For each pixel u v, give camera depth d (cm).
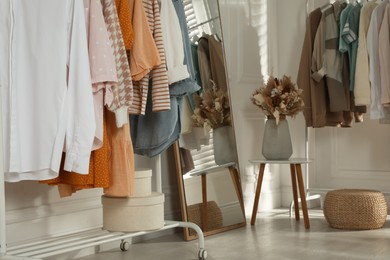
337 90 391
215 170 347
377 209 341
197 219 325
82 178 215
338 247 290
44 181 216
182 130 325
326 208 354
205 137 343
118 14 235
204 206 332
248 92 424
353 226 342
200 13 351
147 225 251
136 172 255
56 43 204
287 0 457
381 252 277
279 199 455
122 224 250
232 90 407
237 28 416
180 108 283
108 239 237
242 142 414
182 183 318
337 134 448
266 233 336
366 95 381
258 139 432
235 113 409
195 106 338
